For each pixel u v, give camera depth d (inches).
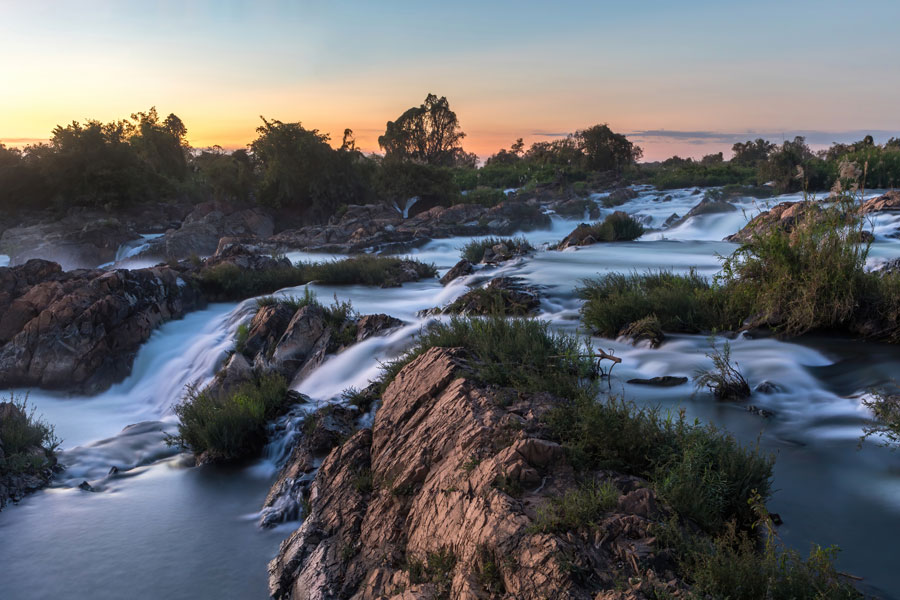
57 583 277.3
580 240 976.9
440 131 4633.4
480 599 183.9
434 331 439.2
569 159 3597.4
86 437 519.5
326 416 384.2
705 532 204.2
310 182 2111.2
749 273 473.1
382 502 268.1
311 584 246.4
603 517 199.0
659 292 488.7
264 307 636.7
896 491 239.0
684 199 2149.4
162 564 289.9
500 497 213.0
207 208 1996.8
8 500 360.8
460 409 281.6
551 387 303.4
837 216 454.6
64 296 669.3
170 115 2974.9
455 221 1720.0
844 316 414.0
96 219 1926.7
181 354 657.6
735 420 312.2
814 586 169.3
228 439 409.1
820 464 263.3
